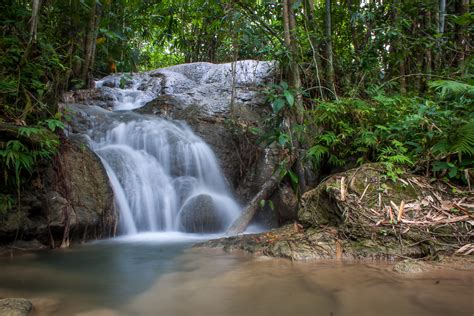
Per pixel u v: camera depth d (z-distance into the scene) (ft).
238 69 24.27
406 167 11.73
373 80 17.56
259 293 6.67
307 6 17.62
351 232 9.82
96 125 17.78
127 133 17.94
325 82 17.01
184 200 15.84
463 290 6.59
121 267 8.82
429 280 7.22
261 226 15.55
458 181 11.02
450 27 19.12
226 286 7.14
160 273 8.21
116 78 27.02
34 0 12.85
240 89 22.84
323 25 18.79
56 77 14.44
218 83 23.91
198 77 26.37
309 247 9.67
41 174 11.84
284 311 5.78
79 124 17.37
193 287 7.13
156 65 43.93
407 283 7.06
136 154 16.63
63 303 6.37
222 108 19.97
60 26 17.62
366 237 9.61
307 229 10.99
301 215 11.34
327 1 17.13
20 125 11.60
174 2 20.93
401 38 16.98
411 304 5.94
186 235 14.23
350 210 10.23
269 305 6.06
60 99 17.87
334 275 7.71
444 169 11.08
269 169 16.97
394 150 12.00
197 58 36.50
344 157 14.40
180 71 27.04
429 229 9.47
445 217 9.76
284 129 16.03
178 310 5.97
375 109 13.98
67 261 9.52
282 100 13.79
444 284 6.96
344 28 19.95
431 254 8.82
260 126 18.83
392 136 12.95
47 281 7.70
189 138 18.04
